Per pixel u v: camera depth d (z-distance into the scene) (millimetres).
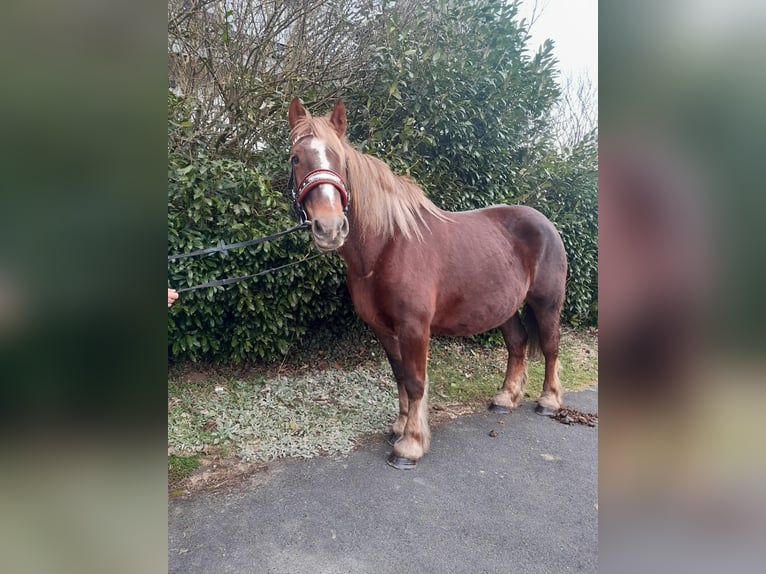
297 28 3850
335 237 1700
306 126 1852
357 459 2246
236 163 2949
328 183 1731
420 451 2186
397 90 3676
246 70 3498
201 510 1810
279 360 3477
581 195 4734
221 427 2502
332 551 1581
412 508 1842
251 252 2893
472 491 1984
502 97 4039
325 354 3648
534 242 2691
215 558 1536
